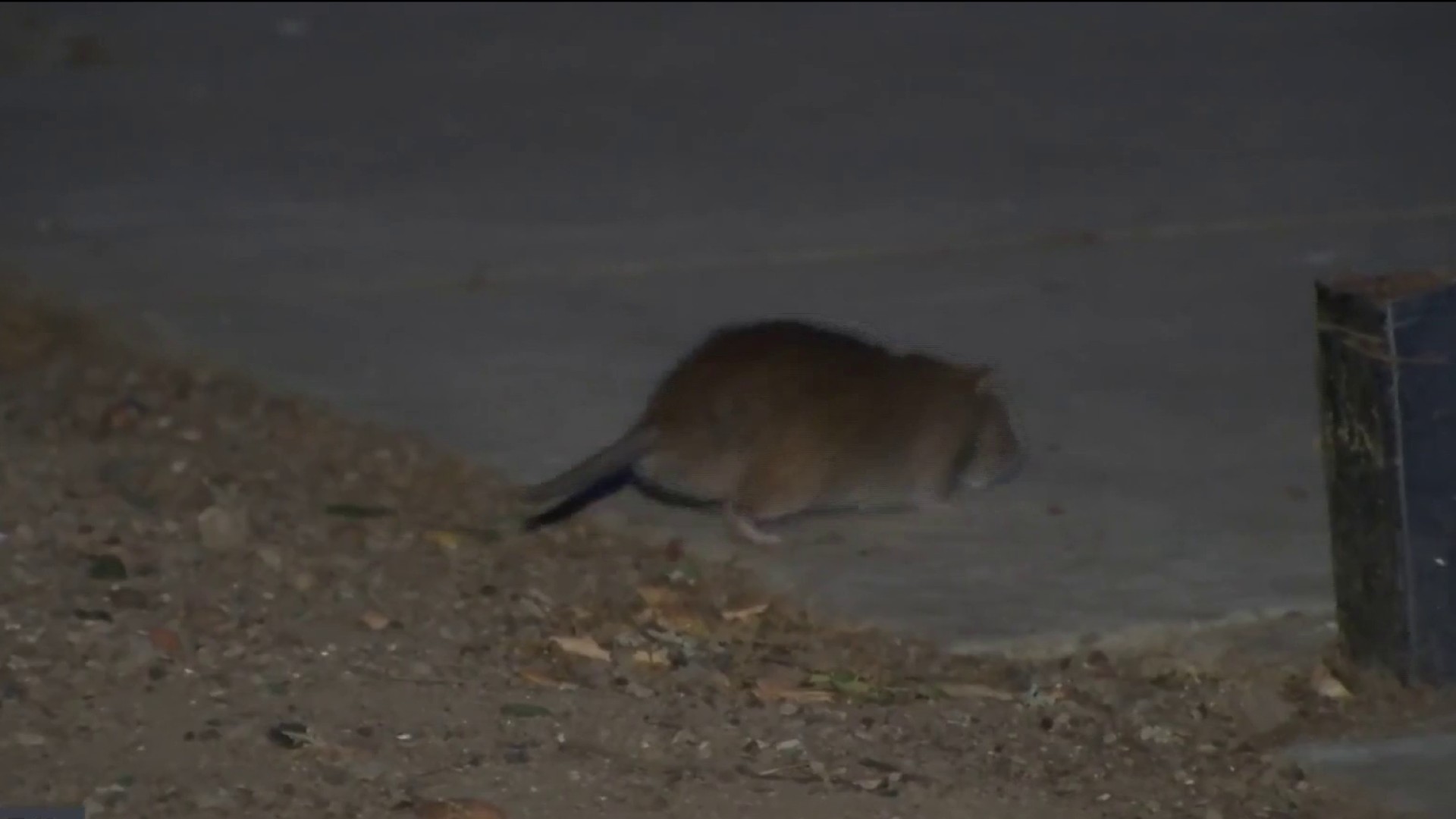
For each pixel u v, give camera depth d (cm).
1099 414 2153
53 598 1562
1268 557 1770
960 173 3222
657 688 1516
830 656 1611
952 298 2584
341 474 1973
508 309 2561
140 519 1769
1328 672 1550
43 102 3897
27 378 2270
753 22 4525
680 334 2439
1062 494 1934
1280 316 2453
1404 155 3161
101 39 4419
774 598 1725
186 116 3759
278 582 1658
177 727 1348
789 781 1342
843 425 1816
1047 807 1332
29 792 1242
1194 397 2195
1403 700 1498
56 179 3303
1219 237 2809
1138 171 3180
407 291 2648
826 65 4084
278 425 2114
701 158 3384
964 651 1623
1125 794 1365
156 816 1223
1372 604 1509
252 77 4084
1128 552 1794
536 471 1992
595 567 1769
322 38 4456
